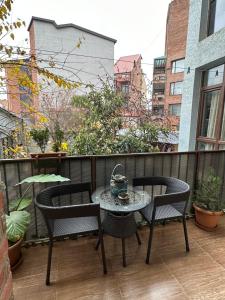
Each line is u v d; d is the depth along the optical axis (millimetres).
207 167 2652
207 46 4340
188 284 1620
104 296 1512
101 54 8461
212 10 4477
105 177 2248
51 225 1688
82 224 1809
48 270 1621
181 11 13789
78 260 1903
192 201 2643
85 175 2176
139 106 4664
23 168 1967
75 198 2217
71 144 3965
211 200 2381
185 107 5242
